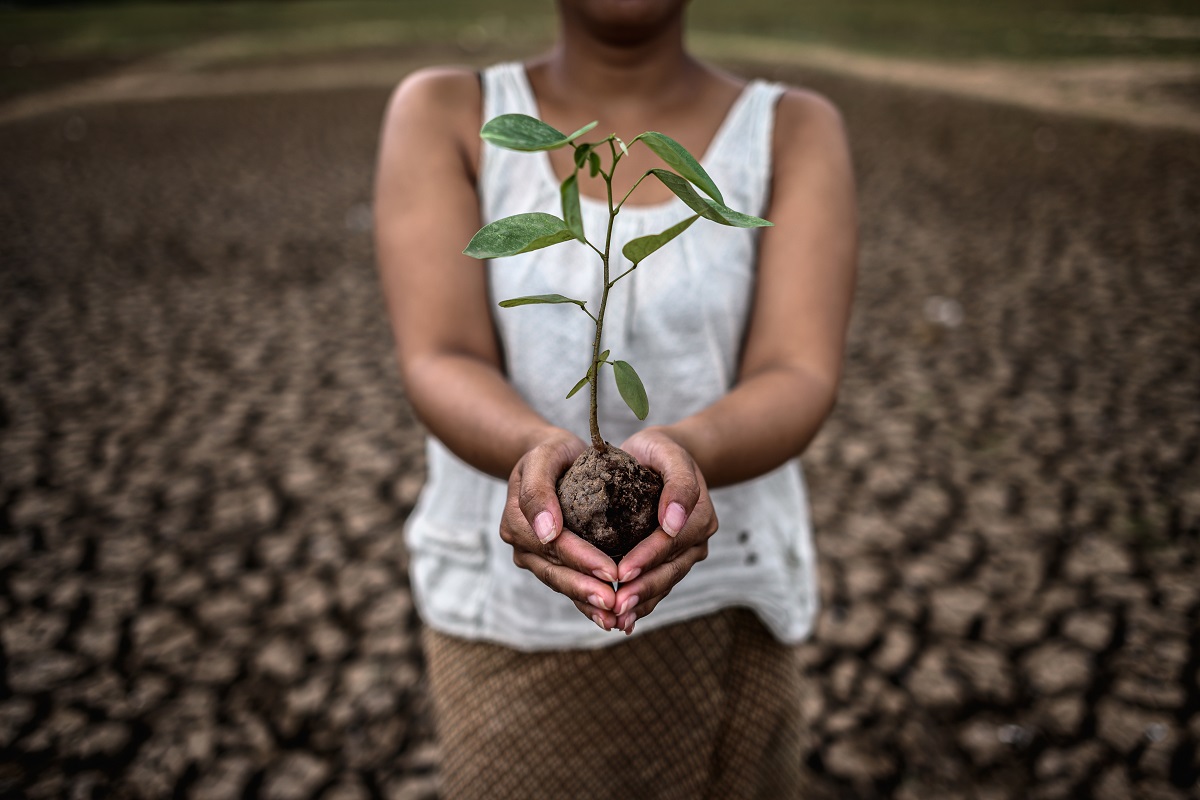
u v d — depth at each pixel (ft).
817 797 6.98
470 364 3.30
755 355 3.47
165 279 20.16
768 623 3.72
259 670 8.55
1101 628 8.80
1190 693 7.97
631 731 3.48
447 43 60.29
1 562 10.21
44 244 22.66
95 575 9.98
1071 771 7.22
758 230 3.59
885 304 17.51
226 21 79.82
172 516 11.09
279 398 14.37
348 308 18.33
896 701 8.00
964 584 9.52
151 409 14.02
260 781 7.32
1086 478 11.33
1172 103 32.58
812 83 39.93
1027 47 46.93
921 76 41.14
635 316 3.41
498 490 3.61
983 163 27.40
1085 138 28.99
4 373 15.37
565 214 2.15
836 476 11.63
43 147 34.09
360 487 11.68
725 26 59.93
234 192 27.53
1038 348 15.14
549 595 3.46
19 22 82.07
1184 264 18.49
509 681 3.54
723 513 3.54
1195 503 10.65
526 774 3.49
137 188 28.19
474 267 3.49
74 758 7.53
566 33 3.55
